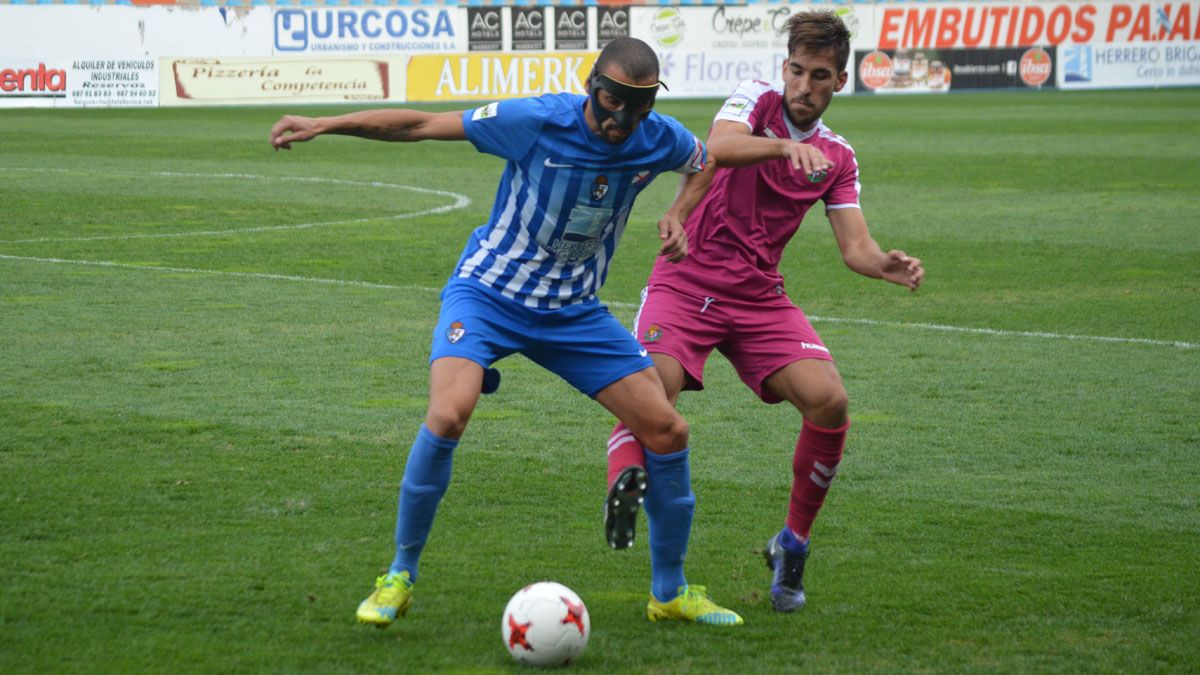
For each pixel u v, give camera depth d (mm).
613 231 8234
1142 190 34031
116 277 21094
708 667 7438
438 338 8031
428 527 7820
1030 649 7750
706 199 9031
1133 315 18984
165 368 15000
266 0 71062
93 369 14859
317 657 7422
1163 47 78812
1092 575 9086
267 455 11688
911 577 9055
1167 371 15602
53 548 9164
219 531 9641
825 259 24078
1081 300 20156
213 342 16453
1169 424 13289
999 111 61938
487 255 8117
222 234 26328
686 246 8211
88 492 10469
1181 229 27547
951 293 20797
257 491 10641
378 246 25078
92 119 57906
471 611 8242
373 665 7332
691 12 71750
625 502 7430
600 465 11703
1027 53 77750
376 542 9516
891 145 46688
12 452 11539
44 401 13391
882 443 12602
